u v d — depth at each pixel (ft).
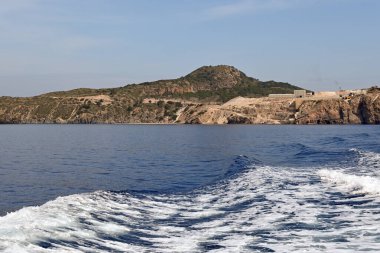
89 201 46.21
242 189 62.08
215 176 87.92
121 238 35.29
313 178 68.54
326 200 50.83
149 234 37.58
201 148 180.55
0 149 178.70
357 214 43.65
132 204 49.70
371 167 79.92
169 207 50.52
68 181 84.64
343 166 84.84
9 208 57.82
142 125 644.69
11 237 29.09
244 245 34.22
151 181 83.41
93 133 361.10
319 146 153.38
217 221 43.19
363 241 34.32
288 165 94.27
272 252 32.14
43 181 84.74
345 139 194.49
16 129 473.67
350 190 55.98
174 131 393.29
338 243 33.91
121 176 92.12
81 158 137.28
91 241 32.89
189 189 68.95
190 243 35.14
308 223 40.78
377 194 52.47
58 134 340.80
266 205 49.88
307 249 32.58
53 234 32.09
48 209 39.04
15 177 90.84
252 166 89.86
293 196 54.29
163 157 140.26
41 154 152.87
